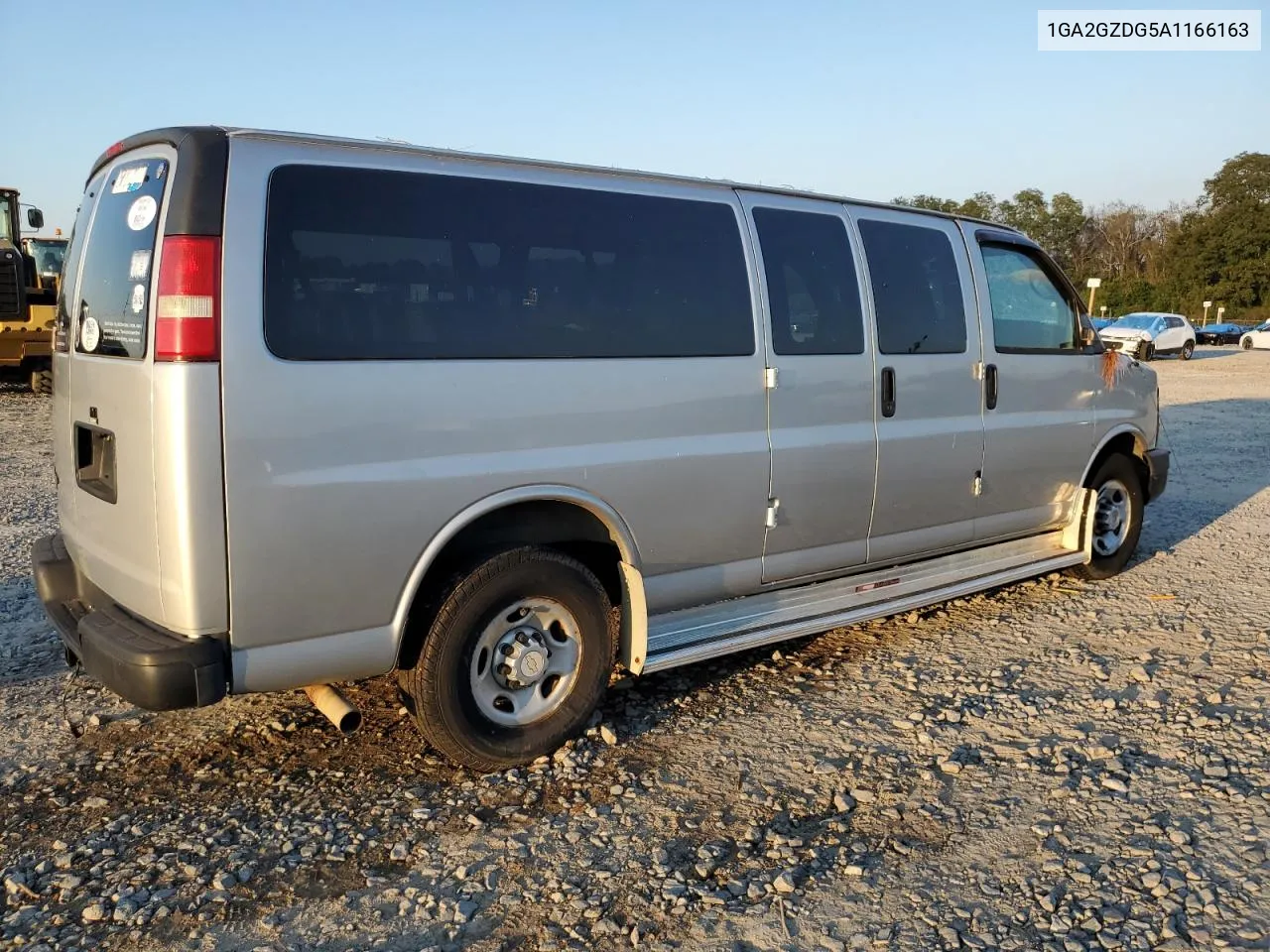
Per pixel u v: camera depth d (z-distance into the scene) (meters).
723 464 4.27
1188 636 5.38
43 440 12.29
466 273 3.57
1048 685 4.68
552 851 3.24
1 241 16.70
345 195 3.33
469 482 3.53
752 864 3.17
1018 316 5.71
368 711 4.28
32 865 3.13
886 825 3.41
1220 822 3.41
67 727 4.12
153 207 3.21
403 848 3.23
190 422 3.01
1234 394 20.81
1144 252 75.25
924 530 5.28
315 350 3.22
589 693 3.94
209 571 3.09
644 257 4.06
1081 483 6.14
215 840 3.27
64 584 4.01
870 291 4.89
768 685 4.66
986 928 2.84
